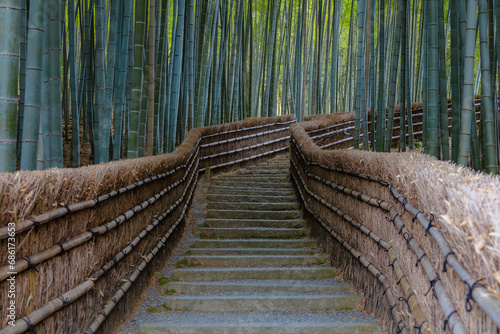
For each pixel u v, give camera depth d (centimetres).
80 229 218
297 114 1109
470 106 300
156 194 380
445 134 439
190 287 353
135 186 306
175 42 645
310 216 504
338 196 394
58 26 304
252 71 1056
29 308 171
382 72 582
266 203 591
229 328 285
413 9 955
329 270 384
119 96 453
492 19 400
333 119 925
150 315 308
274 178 741
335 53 1054
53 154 304
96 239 238
